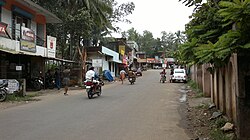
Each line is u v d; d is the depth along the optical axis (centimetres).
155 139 750
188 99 1680
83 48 3080
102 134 795
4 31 1817
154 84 3072
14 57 2228
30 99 1648
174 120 1023
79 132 816
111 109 1261
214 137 755
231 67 871
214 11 753
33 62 2394
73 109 1257
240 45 537
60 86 2480
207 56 578
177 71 3453
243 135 709
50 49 2417
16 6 2097
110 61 4447
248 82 709
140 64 8756
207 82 1733
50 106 1359
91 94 1698
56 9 3011
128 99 1653
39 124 927
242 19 498
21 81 1748
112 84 3102
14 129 854
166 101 1581
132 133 812
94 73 1761
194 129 877
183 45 770
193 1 843
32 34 2141
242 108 712
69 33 3259
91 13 3131
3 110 1257
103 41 4466
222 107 1055
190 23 900
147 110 1246
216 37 712
